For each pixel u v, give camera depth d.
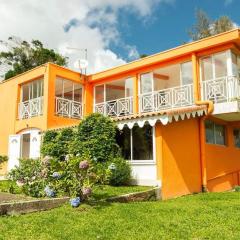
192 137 12.50
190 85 14.25
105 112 18.25
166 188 10.54
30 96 18.91
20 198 8.22
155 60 15.73
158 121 10.76
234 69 13.62
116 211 7.37
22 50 39.72
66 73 18.02
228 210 7.98
